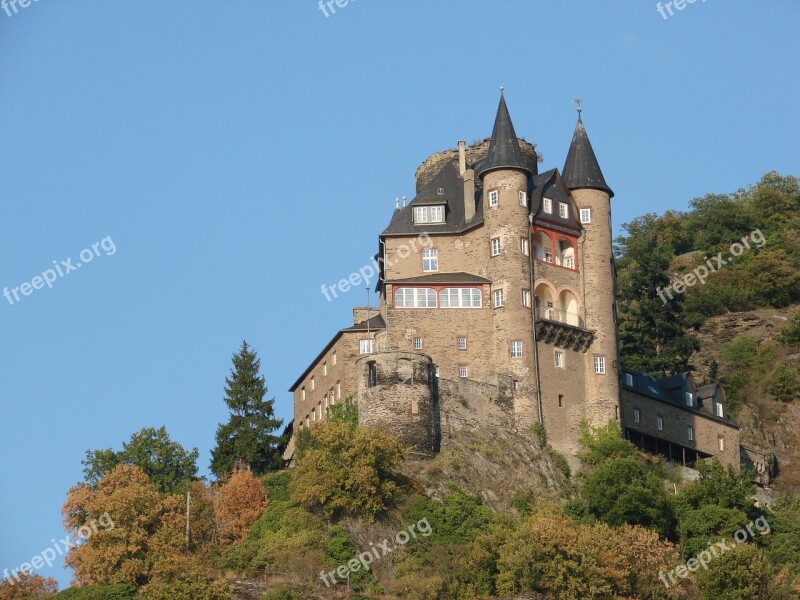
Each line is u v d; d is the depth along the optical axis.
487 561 91.25
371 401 105.12
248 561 92.69
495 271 114.31
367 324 116.62
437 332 113.31
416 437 104.12
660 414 122.69
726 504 102.19
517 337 112.31
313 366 124.00
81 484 99.38
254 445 116.88
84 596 87.50
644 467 108.31
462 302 114.06
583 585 87.56
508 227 114.88
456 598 89.44
